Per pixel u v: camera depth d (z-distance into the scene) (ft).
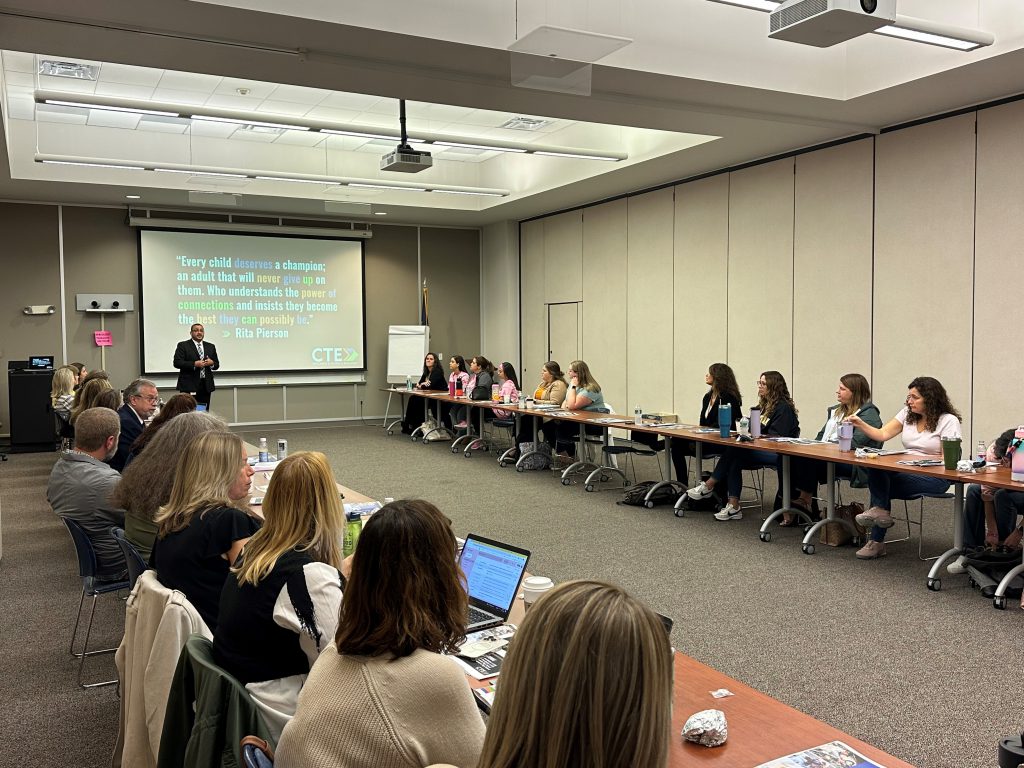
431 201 39.19
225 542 7.93
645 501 21.95
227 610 6.23
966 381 22.77
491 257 45.73
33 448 33.55
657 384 34.63
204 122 30.71
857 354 25.90
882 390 25.18
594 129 31.71
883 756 4.82
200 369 34.94
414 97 20.56
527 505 22.29
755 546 17.81
